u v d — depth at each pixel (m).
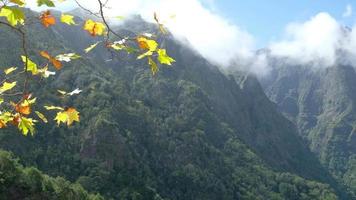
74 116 7.18
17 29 5.89
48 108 7.12
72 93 7.17
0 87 6.78
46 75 6.66
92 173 138.25
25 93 6.81
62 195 96.50
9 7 5.52
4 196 88.69
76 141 147.00
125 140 153.12
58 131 145.62
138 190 141.50
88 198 103.06
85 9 6.11
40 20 6.09
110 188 137.12
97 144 146.62
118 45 6.38
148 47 6.32
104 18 6.23
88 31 6.39
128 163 149.25
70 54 6.80
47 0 5.61
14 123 6.86
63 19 6.30
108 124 151.62
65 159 139.25
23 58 6.52
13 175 91.69
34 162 131.62
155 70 6.43
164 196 155.88
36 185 94.00
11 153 110.50
